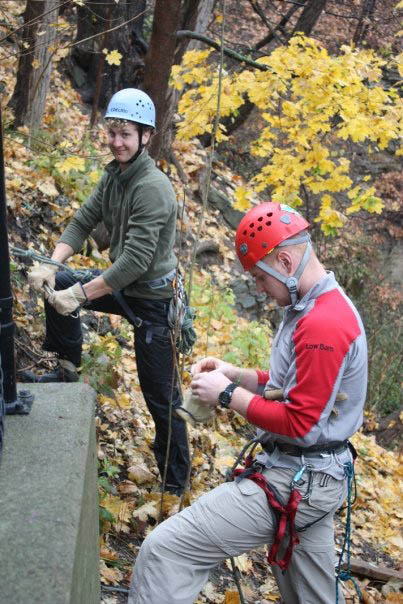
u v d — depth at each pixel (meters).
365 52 4.77
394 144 15.55
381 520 5.54
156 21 5.27
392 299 13.75
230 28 15.33
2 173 1.93
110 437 4.39
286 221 2.49
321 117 4.71
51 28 7.21
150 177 3.44
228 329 6.70
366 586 4.44
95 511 2.52
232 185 11.12
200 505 2.55
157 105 5.47
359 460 6.46
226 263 9.62
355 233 14.69
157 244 3.54
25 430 2.13
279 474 2.54
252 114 13.67
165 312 3.62
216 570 3.90
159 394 3.73
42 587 1.48
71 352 3.85
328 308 2.43
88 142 8.06
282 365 2.56
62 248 3.77
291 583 2.78
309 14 11.41
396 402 10.09
